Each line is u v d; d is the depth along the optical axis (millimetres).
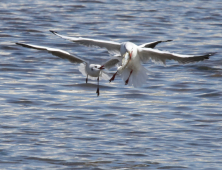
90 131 14109
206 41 25641
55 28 27375
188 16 31531
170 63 22078
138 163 12086
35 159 12312
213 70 20969
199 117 15406
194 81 19500
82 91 18078
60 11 31719
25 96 17094
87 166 11914
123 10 32688
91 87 18562
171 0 37094
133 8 33500
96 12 31812
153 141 13484
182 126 14609
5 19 28891
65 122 14789
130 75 12398
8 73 19828
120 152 12719
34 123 14656
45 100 16828
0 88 17922
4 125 14398
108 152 12727
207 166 11953
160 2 36156
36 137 13602
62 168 11859
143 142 13383
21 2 34188
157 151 12836
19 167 11883
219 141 13477
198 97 17547
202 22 30047
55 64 21375
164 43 25016
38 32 26438
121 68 11742
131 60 11891
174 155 12570
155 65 21781
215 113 15789
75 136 13742
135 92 18078
